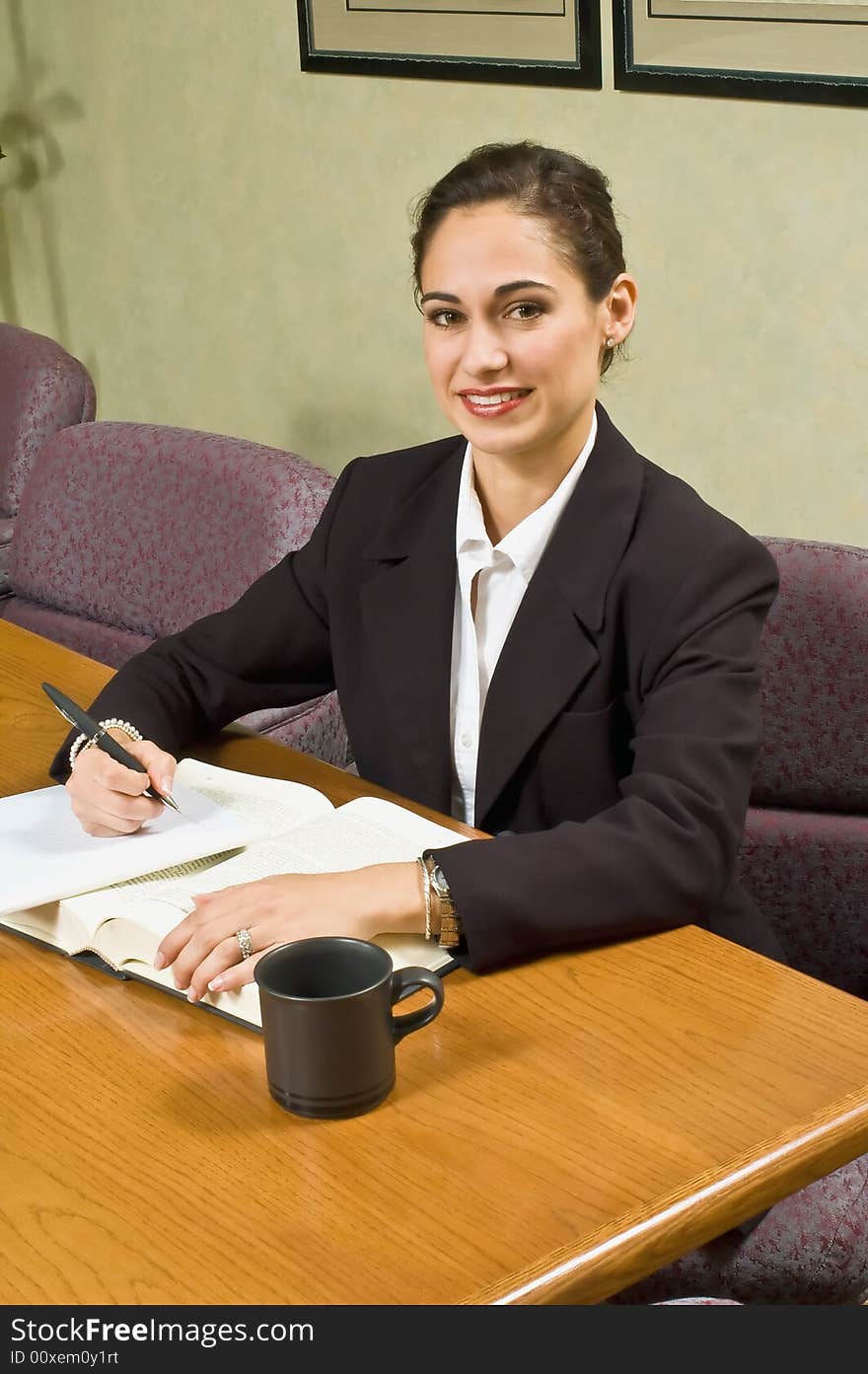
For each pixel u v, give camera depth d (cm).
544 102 345
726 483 337
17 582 259
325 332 418
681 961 122
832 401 311
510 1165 97
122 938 121
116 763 136
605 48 328
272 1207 93
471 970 121
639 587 145
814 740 171
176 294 462
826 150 296
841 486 315
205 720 169
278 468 226
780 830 175
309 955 105
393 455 171
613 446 153
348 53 381
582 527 149
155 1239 90
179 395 475
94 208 481
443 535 157
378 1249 89
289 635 171
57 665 192
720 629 142
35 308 521
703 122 315
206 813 141
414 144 376
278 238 422
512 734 148
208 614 230
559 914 121
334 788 156
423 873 121
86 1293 86
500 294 139
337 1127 101
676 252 330
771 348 319
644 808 129
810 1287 128
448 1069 108
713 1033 112
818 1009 114
